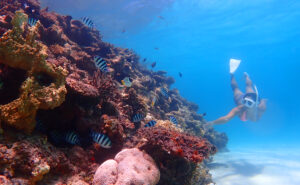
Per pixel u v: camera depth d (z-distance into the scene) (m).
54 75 0.86
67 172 0.91
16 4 1.94
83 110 1.08
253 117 3.86
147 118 1.92
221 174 2.80
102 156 1.17
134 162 0.99
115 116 1.39
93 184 0.92
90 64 1.99
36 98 0.76
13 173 0.66
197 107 5.01
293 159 3.68
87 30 2.70
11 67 0.88
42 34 1.87
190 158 1.04
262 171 2.89
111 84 1.58
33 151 0.74
